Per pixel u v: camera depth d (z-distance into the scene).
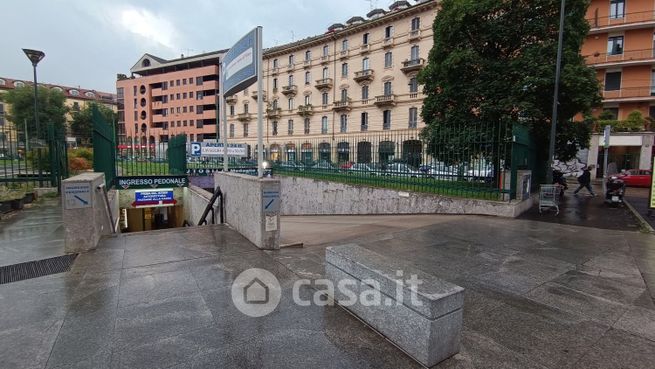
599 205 11.35
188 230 6.74
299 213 15.56
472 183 10.02
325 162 14.88
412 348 2.56
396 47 38.19
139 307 3.31
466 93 12.46
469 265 4.91
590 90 11.20
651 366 2.54
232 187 6.96
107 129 9.34
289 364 2.46
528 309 3.48
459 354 2.64
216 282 3.99
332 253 3.57
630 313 3.41
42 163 10.80
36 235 6.07
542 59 11.41
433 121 13.62
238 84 7.21
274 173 17.70
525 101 11.38
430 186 10.70
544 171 13.52
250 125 54.91
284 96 50.19
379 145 12.11
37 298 3.47
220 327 2.96
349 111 42.72
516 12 11.98
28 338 2.73
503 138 9.87
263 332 2.89
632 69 25.81
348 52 42.50
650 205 9.08
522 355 2.65
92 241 5.21
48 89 54.47
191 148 18.41
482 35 12.43
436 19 13.93
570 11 11.80
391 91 38.84
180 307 3.32
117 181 11.50
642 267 4.85
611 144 23.81
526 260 5.16
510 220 8.52
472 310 3.45
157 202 12.37
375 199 11.75
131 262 4.66
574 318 3.29
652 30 25.16
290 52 48.94
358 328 2.98
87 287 3.77
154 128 72.62
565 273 4.58
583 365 2.54
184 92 68.62
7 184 10.55
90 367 2.38
